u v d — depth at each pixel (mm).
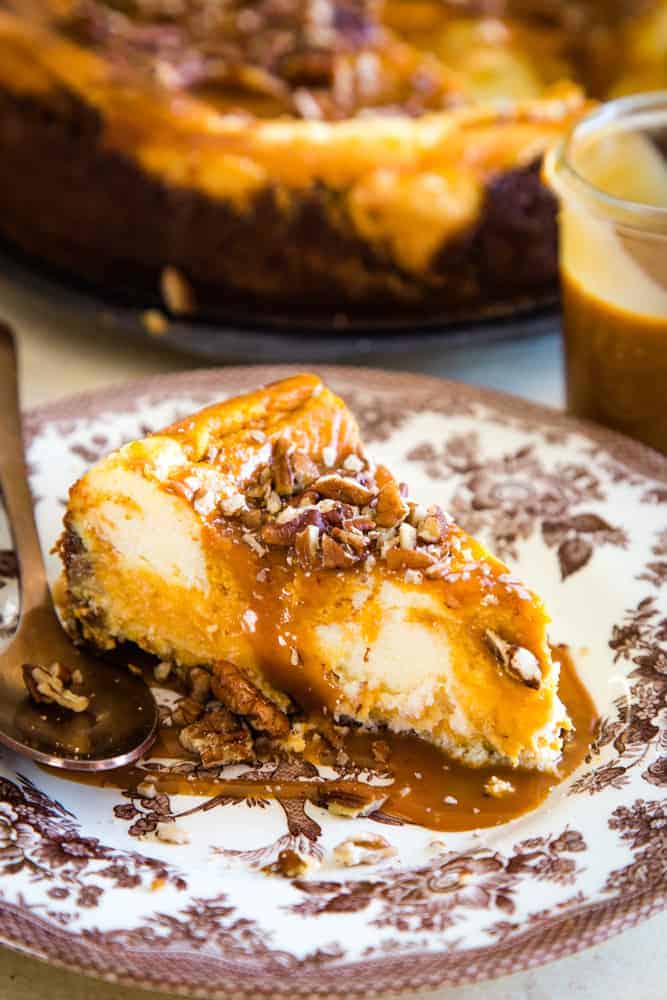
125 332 721
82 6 747
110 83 692
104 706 553
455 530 554
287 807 531
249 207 682
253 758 544
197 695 560
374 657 550
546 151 685
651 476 607
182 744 548
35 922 489
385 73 732
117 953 482
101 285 720
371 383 640
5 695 551
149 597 565
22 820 517
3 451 607
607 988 500
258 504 561
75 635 572
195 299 705
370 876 510
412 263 688
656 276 617
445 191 677
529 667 533
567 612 576
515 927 490
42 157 708
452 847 518
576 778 534
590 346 641
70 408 631
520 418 628
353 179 678
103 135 692
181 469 560
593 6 801
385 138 678
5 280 753
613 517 597
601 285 628
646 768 528
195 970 479
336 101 717
